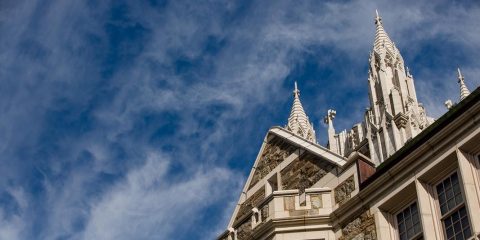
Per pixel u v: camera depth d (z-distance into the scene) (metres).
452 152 15.79
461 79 63.91
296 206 18.19
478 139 15.49
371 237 16.69
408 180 16.47
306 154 19.88
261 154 21.59
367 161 18.25
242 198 21.30
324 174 18.95
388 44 67.69
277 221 17.91
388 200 16.72
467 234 14.89
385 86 62.66
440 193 15.94
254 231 18.34
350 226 17.34
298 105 65.44
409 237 16.12
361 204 17.30
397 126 57.97
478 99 15.72
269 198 18.59
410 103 60.97
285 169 20.31
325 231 17.73
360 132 64.88
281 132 21.31
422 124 59.09
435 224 15.59
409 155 16.58
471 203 14.91
